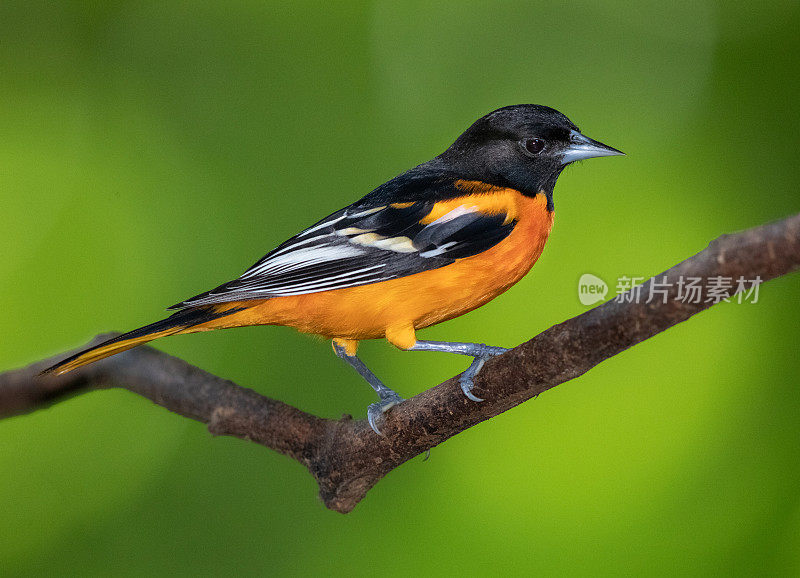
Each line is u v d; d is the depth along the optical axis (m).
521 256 7.92
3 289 11.29
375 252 7.68
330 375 11.51
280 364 11.59
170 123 12.21
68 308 11.32
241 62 12.45
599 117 12.23
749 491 9.73
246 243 11.60
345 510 7.30
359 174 11.97
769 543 9.41
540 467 10.12
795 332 10.17
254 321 7.80
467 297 7.79
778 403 10.05
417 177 8.55
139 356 7.79
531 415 10.27
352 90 12.38
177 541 11.16
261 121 12.18
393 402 6.91
